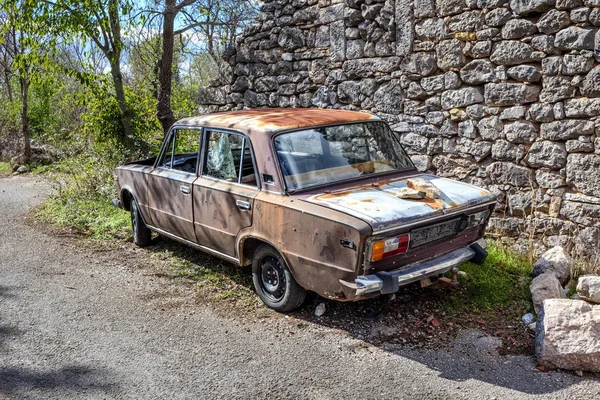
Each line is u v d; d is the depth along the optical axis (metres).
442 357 4.13
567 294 5.04
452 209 4.45
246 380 3.88
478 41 6.41
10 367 4.09
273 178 4.70
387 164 5.27
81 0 10.45
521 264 5.85
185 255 6.61
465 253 4.78
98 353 4.29
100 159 10.83
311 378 3.88
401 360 4.10
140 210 6.68
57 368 4.07
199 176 5.57
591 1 5.47
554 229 6.02
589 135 5.68
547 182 6.05
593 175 5.67
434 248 4.55
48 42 11.27
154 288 5.63
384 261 4.22
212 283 5.71
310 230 4.32
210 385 3.82
